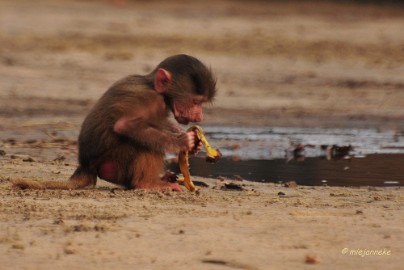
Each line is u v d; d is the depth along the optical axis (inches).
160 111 465.7
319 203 444.1
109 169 470.3
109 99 464.8
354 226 386.9
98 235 365.4
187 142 464.4
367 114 930.7
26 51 1275.8
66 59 1225.4
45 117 874.8
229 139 763.4
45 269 322.7
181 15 1726.1
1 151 638.5
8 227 378.3
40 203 426.0
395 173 595.8
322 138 778.8
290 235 370.0
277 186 521.3
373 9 1907.0
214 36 1461.6
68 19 1593.3
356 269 327.6
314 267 328.8
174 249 347.9
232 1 1968.5
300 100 1009.5
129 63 1214.3
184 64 468.4
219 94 1031.0
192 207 421.7
